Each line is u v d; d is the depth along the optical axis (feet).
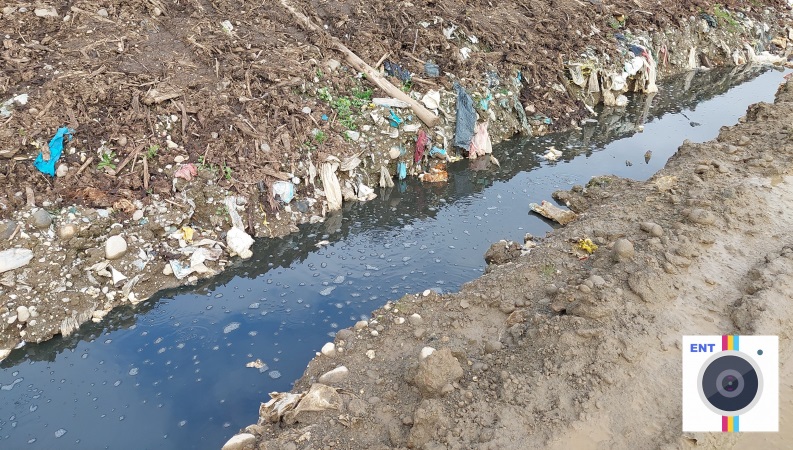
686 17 46.68
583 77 37.35
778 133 28.96
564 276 19.84
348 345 18.10
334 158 26.30
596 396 14.87
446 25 35.37
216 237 23.20
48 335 19.11
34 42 26.68
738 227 21.54
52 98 23.73
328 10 34.68
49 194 21.24
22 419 16.48
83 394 17.31
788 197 23.77
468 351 17.35
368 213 26.27
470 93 32.09
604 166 31.42
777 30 53.57
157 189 22.81
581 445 13.80
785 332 16.99
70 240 20.58
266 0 34.22
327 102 28.53
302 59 29.96
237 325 19.93
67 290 19.93
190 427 16.37
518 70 35.09
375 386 16.31
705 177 25.32
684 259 19.34
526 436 13.96
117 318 20.01
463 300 19.40
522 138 33.81
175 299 20.95
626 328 16.69
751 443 14.32
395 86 30.63
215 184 23.71
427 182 28.94
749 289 18.43
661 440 13.89
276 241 24.00
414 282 22.03
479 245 24.44
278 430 15.46
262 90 27.53
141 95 25.07
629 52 40.42
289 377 17.98
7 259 19.36
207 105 25.71
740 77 46.03
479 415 14.53
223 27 31.01
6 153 21.39
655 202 23.89
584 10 42.29
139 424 16.43
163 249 21.95
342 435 14.71
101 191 21.98
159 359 18.58
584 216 24.26
